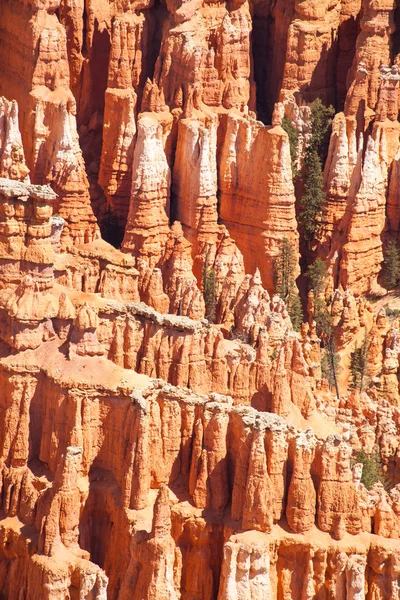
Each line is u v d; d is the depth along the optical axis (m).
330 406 124.75
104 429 109.12
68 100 147.25
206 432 108.12
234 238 150.25
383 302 149.88
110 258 125.81
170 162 150.00
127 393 108.38
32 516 108.38
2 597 108.31
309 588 105.56
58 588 104.50
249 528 105.88
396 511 109.38
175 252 143.00
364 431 123.00
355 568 104.06
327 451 106.12
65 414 109.00
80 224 145.12
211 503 108.06
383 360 137.88
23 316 109.88
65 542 106.12
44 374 110.00
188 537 107.94
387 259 150.88
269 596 104.44
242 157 149.50
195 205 147.00
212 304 139.38
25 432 110.19
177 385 114.12
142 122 146.50
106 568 108.12
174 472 109.38
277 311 135.38
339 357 139.62
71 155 145.00
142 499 107.19
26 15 149.38
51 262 111.31
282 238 147.75
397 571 105.75
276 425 106.38
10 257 111.06
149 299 129.75
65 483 105.62
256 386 115.38
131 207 145.88
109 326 114.56
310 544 105.50
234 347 121.06
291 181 148.12
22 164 130.00
